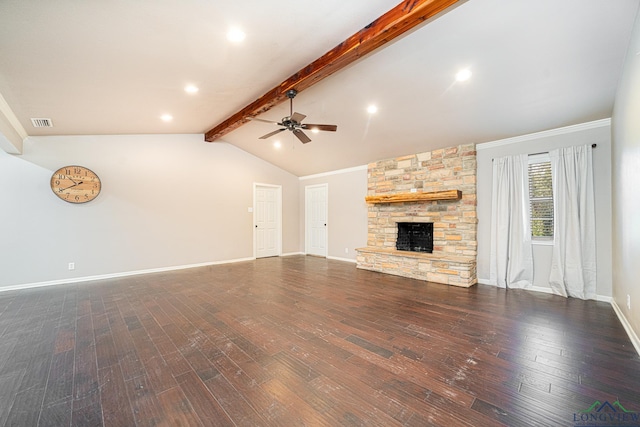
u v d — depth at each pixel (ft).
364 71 10.48
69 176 15.35
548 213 13.42
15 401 5.53
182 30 7.54
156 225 18.26
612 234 11.23
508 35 7.93
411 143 16.28
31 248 14.46
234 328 9.05
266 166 24.13
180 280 15.72
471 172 15.19
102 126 14.83
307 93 12.42
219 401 5.49
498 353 7.34
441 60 9.31
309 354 7.34
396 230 18.66
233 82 11.29
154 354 7.38
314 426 4.82
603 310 10.61
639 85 6.81
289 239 25.90
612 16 6.95
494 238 14.49
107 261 16.53
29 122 12.91
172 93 11.83
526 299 12.05
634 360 6.93
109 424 4.89
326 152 20.02
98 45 7.80
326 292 13.21
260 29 7.80
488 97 11.13
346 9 7.17
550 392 5.70
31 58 8.05
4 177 13.91
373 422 4.90
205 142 20.45
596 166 11.90
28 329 9.05
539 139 13.37
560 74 9.34
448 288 13.92
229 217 21.66
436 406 5.30
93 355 7.35
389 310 10.70
